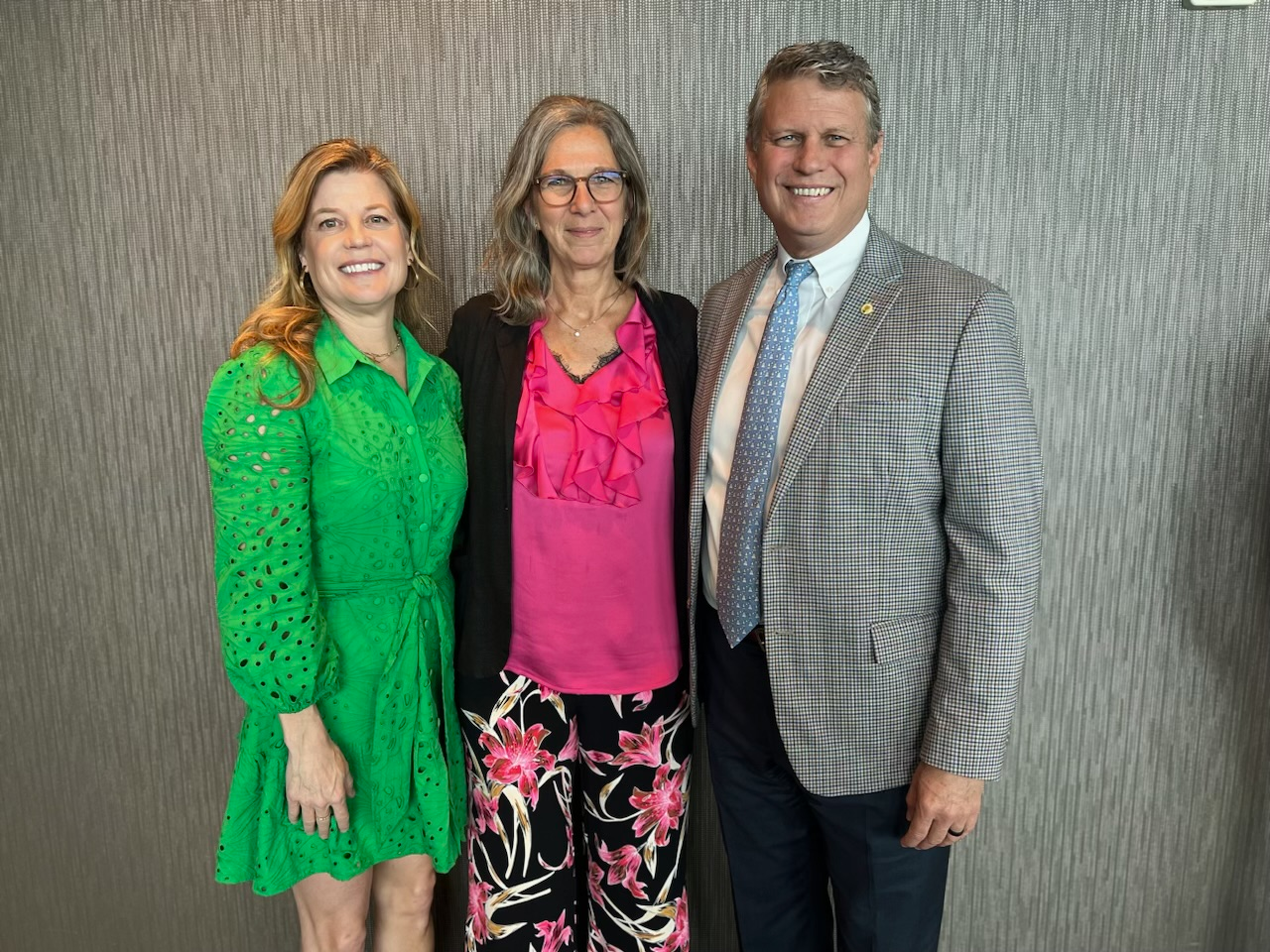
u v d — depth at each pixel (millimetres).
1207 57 1804
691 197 1908
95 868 2242
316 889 1654
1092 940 2127
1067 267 1892
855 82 1422
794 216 1456
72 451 2072
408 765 1602
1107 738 2053
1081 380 1930
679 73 1863
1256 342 1892
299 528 1423
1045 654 2031
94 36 1905
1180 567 1981
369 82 1897
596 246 1612
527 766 1684
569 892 1779
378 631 1546
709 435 1593
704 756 2107
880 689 1468
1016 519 1363
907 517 1426
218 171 1940
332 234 1486
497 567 1619
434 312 1980
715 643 1658
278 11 1882
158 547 2096
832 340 1440
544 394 1628
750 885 1747
